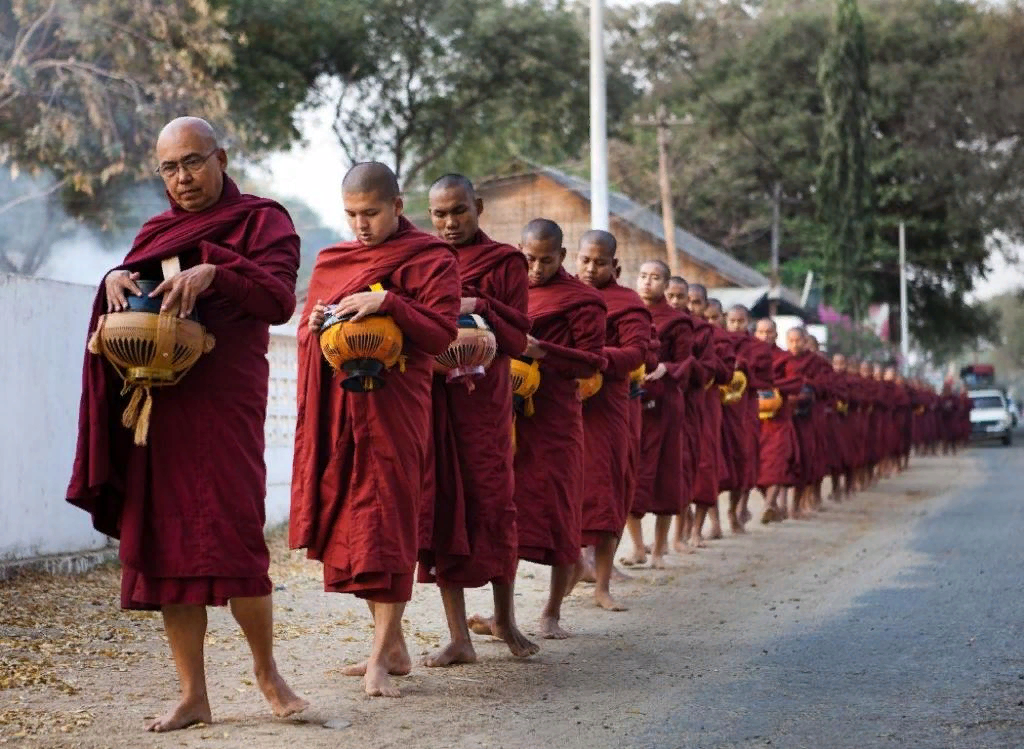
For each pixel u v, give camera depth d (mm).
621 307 11977
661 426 14508
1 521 12555
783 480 20891
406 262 8312
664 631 11188
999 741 7570
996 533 19156
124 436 7207
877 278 81500
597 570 12414
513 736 7617
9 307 12641
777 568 15391
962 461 43281
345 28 46844
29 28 25922
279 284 7223
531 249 10633
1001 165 74312
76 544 13633
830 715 8188
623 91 69938
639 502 14523
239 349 7266
